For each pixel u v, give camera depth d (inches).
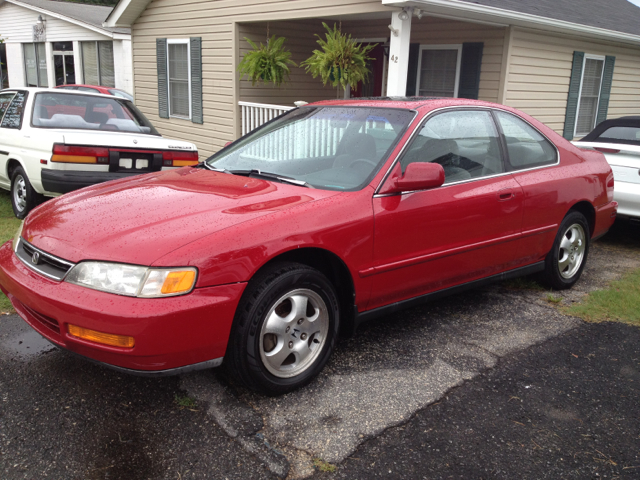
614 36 410.9
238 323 105.7
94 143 219.0
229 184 130.6
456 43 381.7
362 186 126.0
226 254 101.3
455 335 148.5
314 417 108.5
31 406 108.7
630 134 253.3
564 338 148.3
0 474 89.6
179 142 244.2
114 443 98.8
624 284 191.9
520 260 165.3
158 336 95.3
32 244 112.0
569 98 426.0
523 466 96.1
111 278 97.3
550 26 351.6
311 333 118.3
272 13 370.6
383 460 96.3
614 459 98.7
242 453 97.2
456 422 108.3
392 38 301.6
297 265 112.7
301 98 455.8
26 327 143.2
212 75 431.2
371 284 126.6
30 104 240.2
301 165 139.9
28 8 823.7
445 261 141.1
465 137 148.7
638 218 236.8
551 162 172.9
